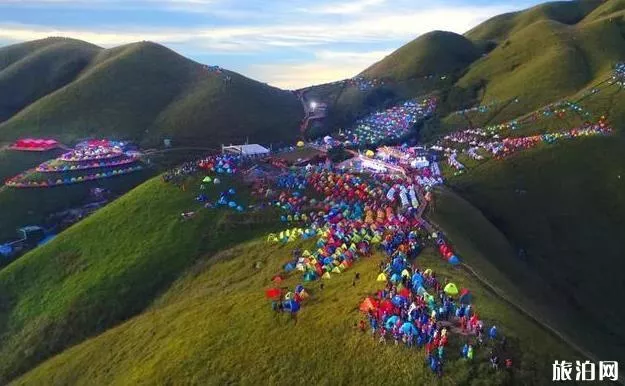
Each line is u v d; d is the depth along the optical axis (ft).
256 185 457.27
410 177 504.43
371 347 207.31
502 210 525.34
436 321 209.46
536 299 346.54
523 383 185.78
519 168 586.45
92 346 308.60
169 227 409.69
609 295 447.42
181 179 469.98
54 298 371.56
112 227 428.97
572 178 568.00
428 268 267.80
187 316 290.97
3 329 361.10
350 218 377.30
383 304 223.71
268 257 344.28
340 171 505.66
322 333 224.94
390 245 303.89
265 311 258.37
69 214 590.14
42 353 330.95
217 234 395.75
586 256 481.05
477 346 196.54
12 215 573.74
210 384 223.10
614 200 540.11
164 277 365.61
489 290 270.46
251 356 230.07
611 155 592.19
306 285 280.10
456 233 365.40
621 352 335.26
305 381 206.90
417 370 190.49
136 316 337.72
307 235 354.54
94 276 378.53
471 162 615.98
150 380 240.94
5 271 413.39
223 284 329.72
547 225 510.58
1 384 316.60
